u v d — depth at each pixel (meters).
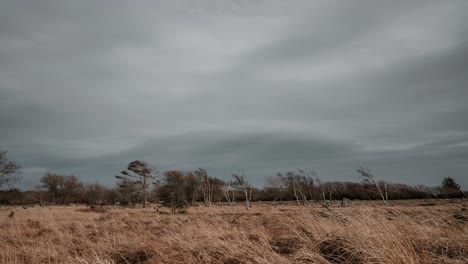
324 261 4.21
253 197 74.75
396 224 4.95
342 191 54.31
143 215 25.08
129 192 53.84
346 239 4.85
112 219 19.52
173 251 5.62
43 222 15.98
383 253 3.85
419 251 4.11
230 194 76.00
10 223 15.84
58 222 16.78
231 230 7.69
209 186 60.69
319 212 7.66
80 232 10.90
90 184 67.81
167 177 42.44
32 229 12.95
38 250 7.23
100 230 11.66
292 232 6.40
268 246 5.04
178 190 36.31
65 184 72.50
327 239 5.08
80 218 21.09
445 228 5.44
